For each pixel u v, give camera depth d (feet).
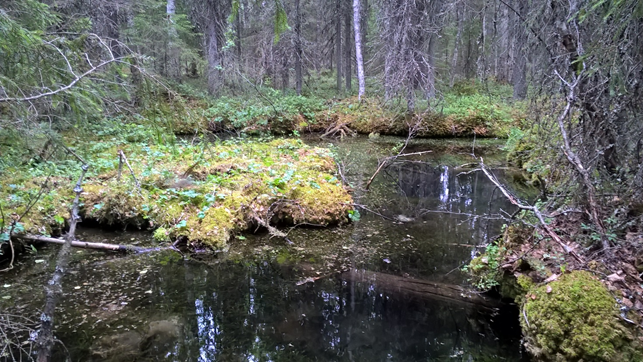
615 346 7.60
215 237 15.01
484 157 33.45
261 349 9.62
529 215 12.48
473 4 31.71
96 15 34.42
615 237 9.74
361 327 10.65
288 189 18.75
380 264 14.08
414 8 37.19
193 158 23.00
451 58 63.26
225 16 52.44
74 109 10.77
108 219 16.07
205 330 10.27
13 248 13.01
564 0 11.79
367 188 24.21
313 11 67.97
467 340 10.05
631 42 9.18
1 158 13.17
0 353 8.33
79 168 18.78
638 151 10.58
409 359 9.41
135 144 25.40
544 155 14.24
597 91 10.76
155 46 45.75
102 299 11.35
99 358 8.86
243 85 52.24
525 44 14.99
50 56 10.18
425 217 19.24
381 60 52.95
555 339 8.32
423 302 11.79
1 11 8.67
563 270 9.45
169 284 12.46
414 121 43.45
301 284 12.78
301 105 50.01
